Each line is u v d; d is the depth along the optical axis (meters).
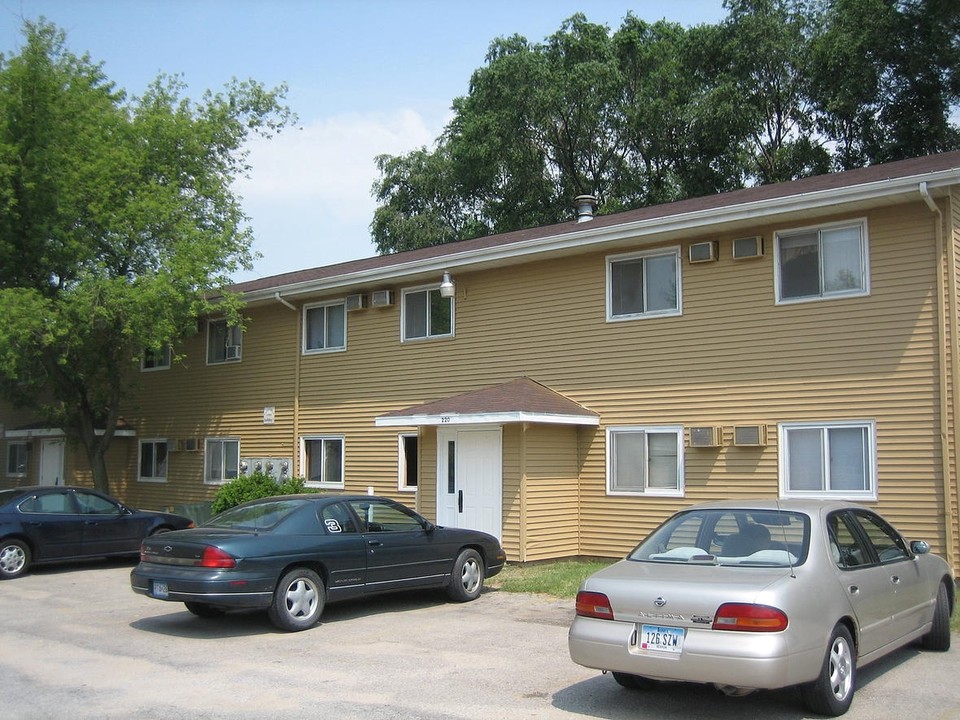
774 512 7.72
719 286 14.86
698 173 36.03
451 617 11.29
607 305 16.14
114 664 8.88
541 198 39.34
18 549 15.41
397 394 19.34
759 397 14.28
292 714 7.13
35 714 7.18
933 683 7.89
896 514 12.91
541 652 9.28
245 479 19.47
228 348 23.45
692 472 14.88
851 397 13.42
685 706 7.31
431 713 7.14
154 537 10.76
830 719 6.93
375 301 19.69
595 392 16.16
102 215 20.25
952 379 12.56
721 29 35.03
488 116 37.69
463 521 16.16
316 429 20.91
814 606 6.75
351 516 11.33
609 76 36.69
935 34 30.31
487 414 15.17
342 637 10.11
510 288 17.62
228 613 11.74
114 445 25.62
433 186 43.66
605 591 7.12
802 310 13.98
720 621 6.52
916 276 13.02
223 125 24.52
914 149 32.28
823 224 13.84
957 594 12.26
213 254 20.83
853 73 32.25
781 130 36.12
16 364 19.73
